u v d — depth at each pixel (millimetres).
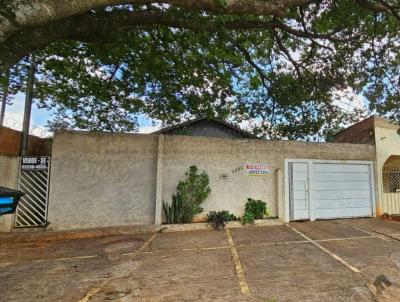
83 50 7133
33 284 4121
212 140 8812
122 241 6793
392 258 5156
